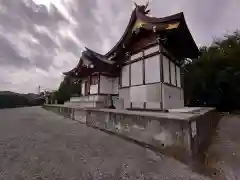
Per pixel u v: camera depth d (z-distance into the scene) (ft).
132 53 22.03
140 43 20.56
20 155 9.02
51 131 16.12
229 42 33.12
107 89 28.73
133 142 11.51
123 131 12.87
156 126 9.80
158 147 9.46
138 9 21.11
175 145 8.43
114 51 26.58
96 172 6.92
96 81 28.63
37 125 20.12
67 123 21.75
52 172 6.88
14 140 12.52
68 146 10.81
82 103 29.94
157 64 17.74
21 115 33.94
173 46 20.04
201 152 9.23
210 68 32.71
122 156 8.86
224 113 28.22
